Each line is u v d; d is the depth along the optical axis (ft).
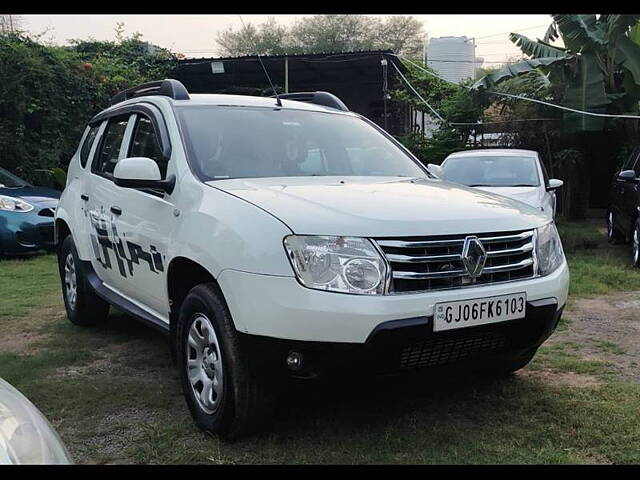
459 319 9.81
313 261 9.40
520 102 51.72
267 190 11.15
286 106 15.25
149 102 14.80
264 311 9.48
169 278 11.98
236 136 13.50
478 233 10.30
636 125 45.70
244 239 9.88
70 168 19.02
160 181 12.21
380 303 9.33
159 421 11.66
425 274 9.73
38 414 6.90
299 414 11.62
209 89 73.41
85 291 17.42
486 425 11.28
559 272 11.47
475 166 31.30
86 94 46.55
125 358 15.49
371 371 9.54
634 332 17.60
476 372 13.33
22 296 22.79
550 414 11.74
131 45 64.85
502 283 10.41
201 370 11.16
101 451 10.54
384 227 9.70
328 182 12.43
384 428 11.12
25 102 41.27
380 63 62.18
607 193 54.19
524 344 10.96
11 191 31.71
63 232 18.81
